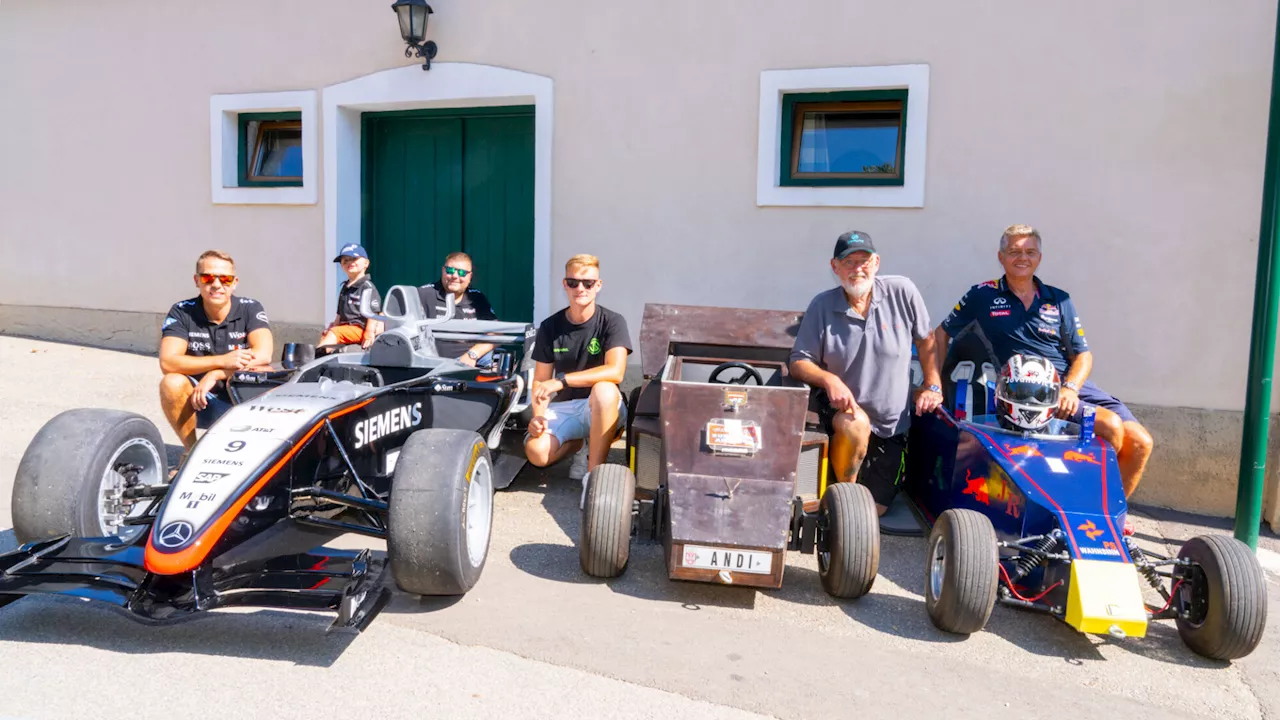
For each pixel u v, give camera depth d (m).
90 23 8.60
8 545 4.27
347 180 7.96
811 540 4.08
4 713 2.83
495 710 2.99
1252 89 5.51
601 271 7.11
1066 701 3.26
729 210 6.72
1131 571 3.52
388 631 3.53
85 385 7.46
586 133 7.06
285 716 2.89
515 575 4.20
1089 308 5.95
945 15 6.09
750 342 5.42
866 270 4.90
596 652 3.44
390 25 7.53
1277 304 4.62
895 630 3.81
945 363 5.52
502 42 7.23
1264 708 3.28
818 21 6.38
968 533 3.66
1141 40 5.70
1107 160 5.84
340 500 3.64
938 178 6.20
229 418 3.67
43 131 8.97
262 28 7.95
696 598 4.04
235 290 8.32
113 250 8.84
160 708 2.90
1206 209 5.66
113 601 3.04
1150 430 5.84
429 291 6.65
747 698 3.16
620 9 6.88
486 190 7.92
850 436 4.82
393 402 4.35
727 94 6.65
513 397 4.89
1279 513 5.38
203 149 8.31
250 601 3.11
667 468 4.12
